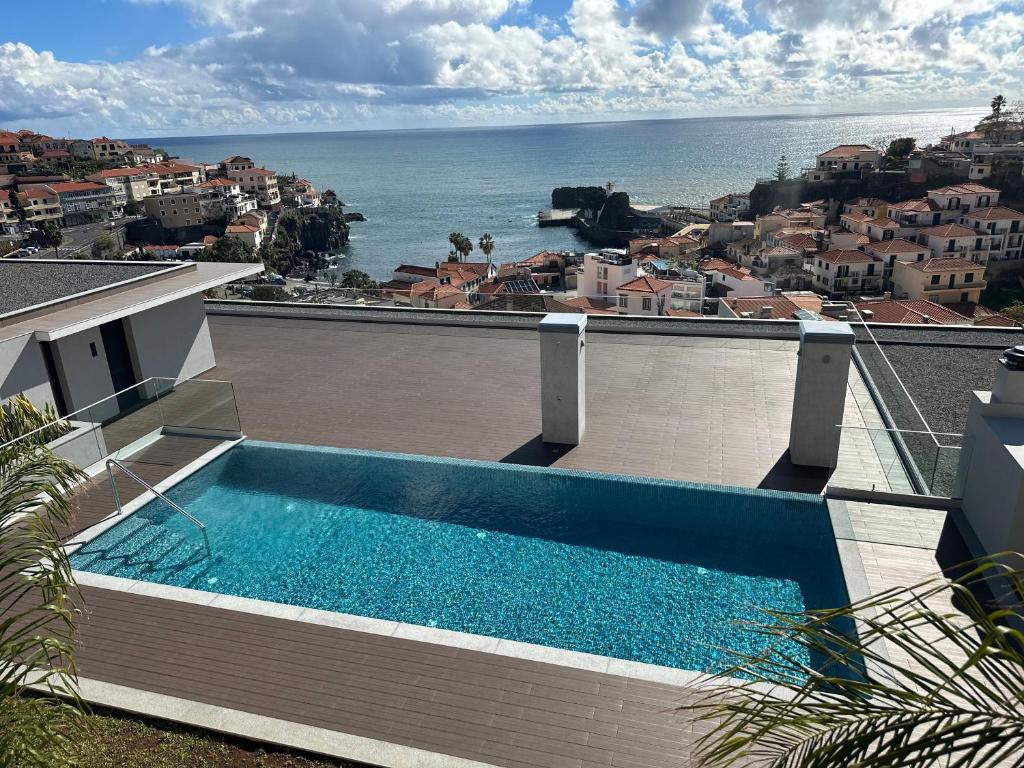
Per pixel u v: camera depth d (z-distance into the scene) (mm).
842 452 8133
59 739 3576
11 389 9742
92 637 6074
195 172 131500
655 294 44656
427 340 15016
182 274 13375
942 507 7691
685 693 5223
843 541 7164
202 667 5668
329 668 5617
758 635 6430
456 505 9008
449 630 6328
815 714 2385
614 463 9234
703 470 8938
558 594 7184
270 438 10578
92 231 101500
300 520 8734
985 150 92375
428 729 4945
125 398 10531
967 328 13938
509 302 41000
